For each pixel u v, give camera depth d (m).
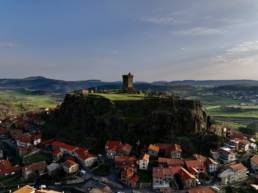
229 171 169.00
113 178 169.62
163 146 193.88
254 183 165.75
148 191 154.00
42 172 178.88
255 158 187.50
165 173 160.38
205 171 175.75
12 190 160.75
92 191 149.75
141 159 174.50
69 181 166.38
